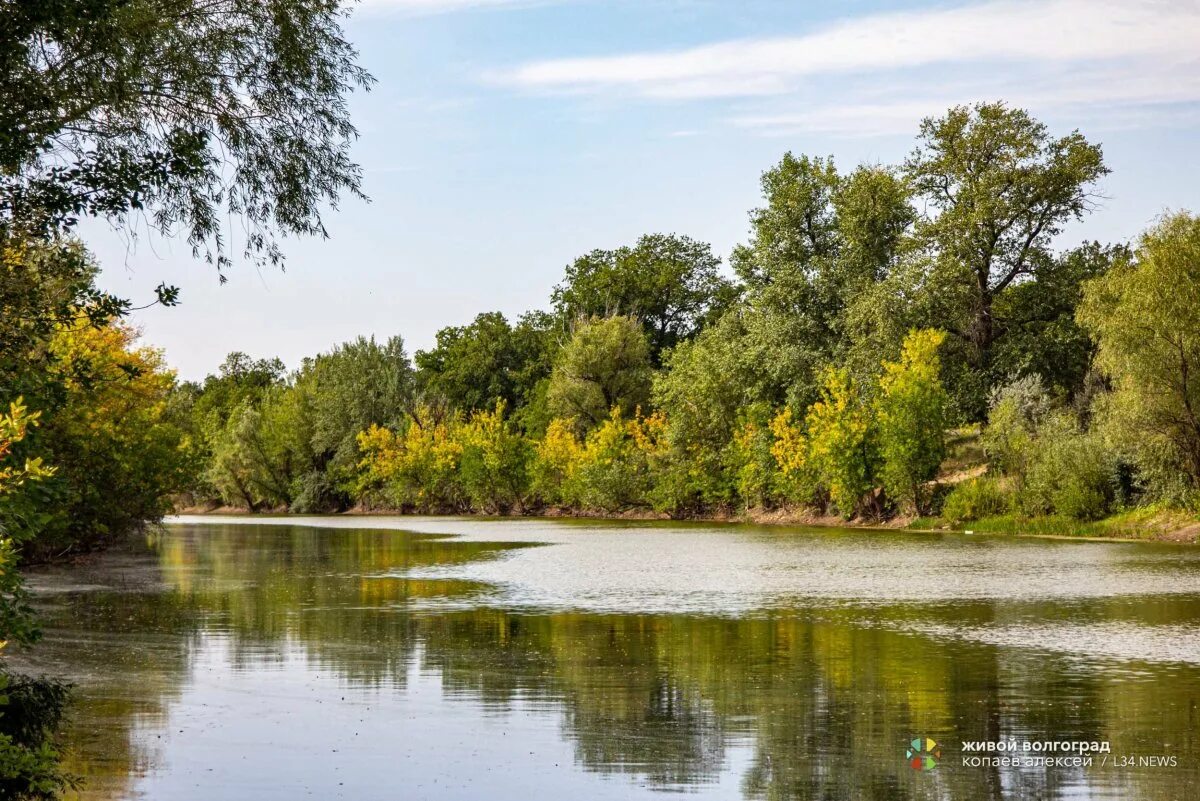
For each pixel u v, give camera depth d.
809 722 14.66
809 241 74.25
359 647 20.88
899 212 69.19
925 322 63.66
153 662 19.22
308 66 16.64
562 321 113.56
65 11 12.52
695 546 50.34
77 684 17.20
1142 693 16.30
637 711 15.36
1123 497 51.25
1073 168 63.62
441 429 104.81
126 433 41.72
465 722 14.72
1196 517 45.94
